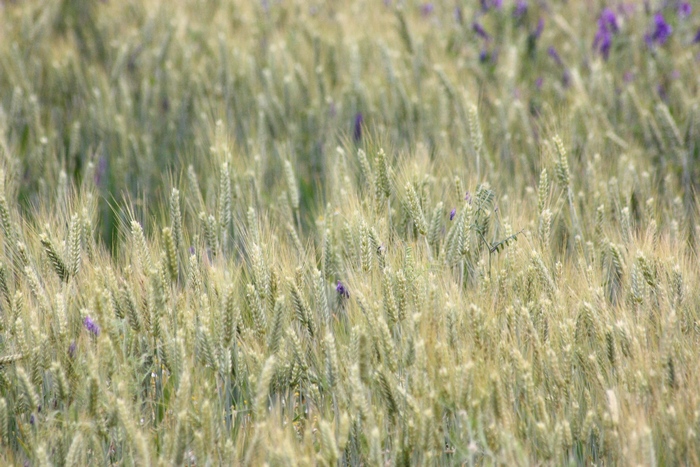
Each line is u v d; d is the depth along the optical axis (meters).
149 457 11.04
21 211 19.28
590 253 16.02
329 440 10.72
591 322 12.68
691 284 13.61
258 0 34.91
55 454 11.72
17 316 12.70
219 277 13.21
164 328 12.58
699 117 22.30
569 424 11.78
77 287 13.84
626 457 10.79
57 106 27.70
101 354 11.91
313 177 23.97
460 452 11.39
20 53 29.05
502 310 13.21
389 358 11.99
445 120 23.80
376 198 16.03
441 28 32.09
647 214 17.47
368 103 25.44
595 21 32.53
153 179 23.36
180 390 11.17
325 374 12.38
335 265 15.34
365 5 34.69
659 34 28.28
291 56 28.75
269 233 15.22
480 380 11.62
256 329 13.21
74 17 34.31
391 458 11.69
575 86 24.31
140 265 13.45
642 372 11.75
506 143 22.33
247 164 19.88
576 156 20.89
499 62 28.59
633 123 24.53
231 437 12.55
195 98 26.97
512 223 15.41
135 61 29.92
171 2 34.25
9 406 12.55
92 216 15.47
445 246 14.67
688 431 10.98
